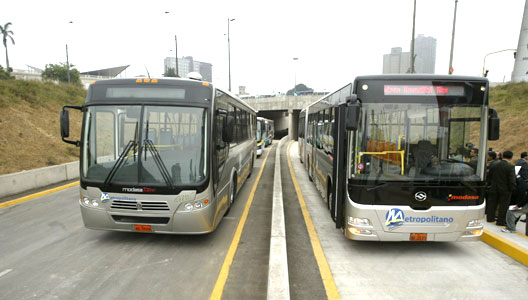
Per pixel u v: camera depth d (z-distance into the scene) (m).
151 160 5.32
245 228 6.84
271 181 12.80
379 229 5.04
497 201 6.64
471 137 5.12
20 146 13.59
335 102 6.84
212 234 6.43
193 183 5.32
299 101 40.41
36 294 4.08
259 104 43.12
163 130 5.42
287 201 9.45
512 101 19.22
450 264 5.10
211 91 5.76
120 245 5.79
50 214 7.82
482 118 5.09
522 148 13.89
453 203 5.01
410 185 5.00
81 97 23.94
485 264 5.09
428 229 4.98
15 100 17.50
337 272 4.81
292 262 5.17
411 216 5.00
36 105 18.55
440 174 5.04
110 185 5.32
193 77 6.82
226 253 5.48
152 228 5.36
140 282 4.42
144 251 5.52
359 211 5.07
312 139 11.84
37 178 10.65
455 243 6.01
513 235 5.90
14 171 11.40
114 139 5.40
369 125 5.13
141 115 5.43
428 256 5.41
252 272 4.77
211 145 5.57
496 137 4.97
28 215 7.72
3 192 9.30
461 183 5.00
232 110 8.28
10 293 4.11
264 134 28.73
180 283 4.40
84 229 6.68
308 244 5.97
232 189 8.25
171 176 5.30
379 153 5.11
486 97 5.10
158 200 5.26
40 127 16.38
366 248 5.77
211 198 5.57
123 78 5.71
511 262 5.16
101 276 4.59
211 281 4.47
